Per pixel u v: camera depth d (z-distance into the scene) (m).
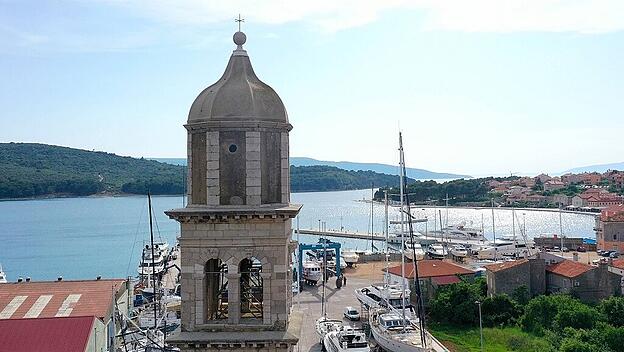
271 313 31.56
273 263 31.55
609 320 84.38
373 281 132.62
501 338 84.44
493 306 92.75
